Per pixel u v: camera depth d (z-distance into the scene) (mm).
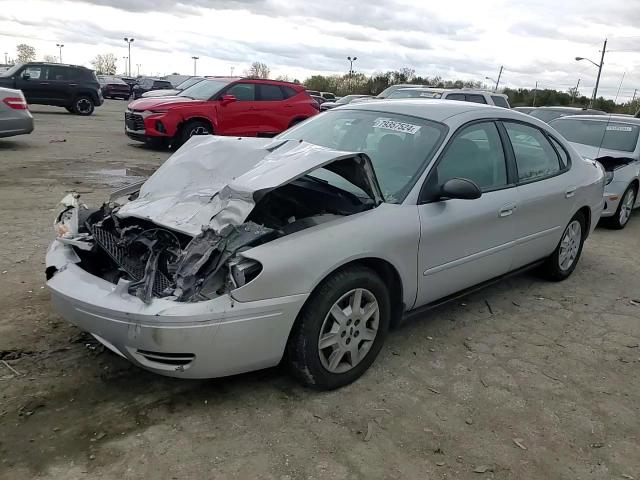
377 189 3396
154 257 2996
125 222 3473
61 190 7902
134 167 10391
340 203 3355
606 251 6664
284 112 13406
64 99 21734
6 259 4887
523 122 4590
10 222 6043
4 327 3688
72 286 2973
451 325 4242
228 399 3082
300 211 3402
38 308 3984
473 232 3869
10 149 11664
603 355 3936
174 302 2705
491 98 13688
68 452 2596
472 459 2750
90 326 2877
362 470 2611
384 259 3275
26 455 2559
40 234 5656
